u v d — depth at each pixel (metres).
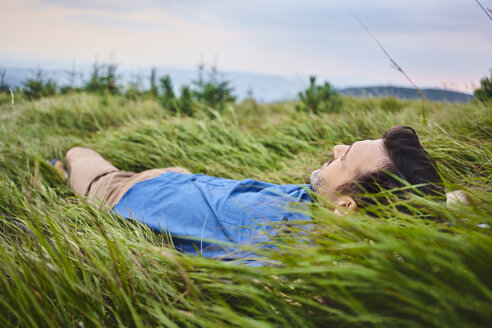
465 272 0.84
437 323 0.79
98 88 8.88
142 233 1.70
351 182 1.44
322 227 1.24
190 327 1.11
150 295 1.25
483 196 1.27
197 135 3.78
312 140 3.65
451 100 4.24
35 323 1.06
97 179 2.25
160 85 6.25
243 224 1.57
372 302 0.96
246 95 9.49
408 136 1.43
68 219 1.81
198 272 1.27
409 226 1.14
